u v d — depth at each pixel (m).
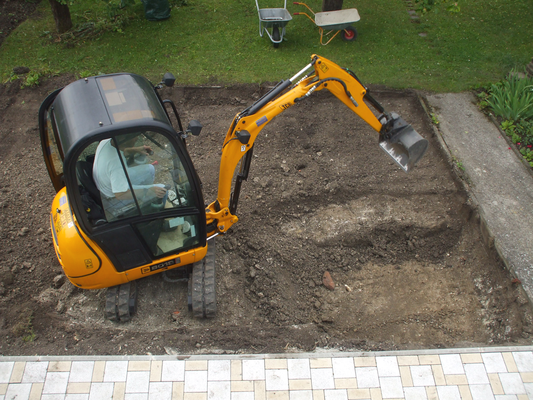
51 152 4.98
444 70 9.17
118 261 4.67
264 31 10.13
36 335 4.90
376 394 4.37
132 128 3.90
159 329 5.13
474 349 4.72
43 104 4.60
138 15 10.68
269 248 6.09
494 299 5.54
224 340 4.91
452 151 7.42
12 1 11.02
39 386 4.36
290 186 6.91
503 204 6.49
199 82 8.79
